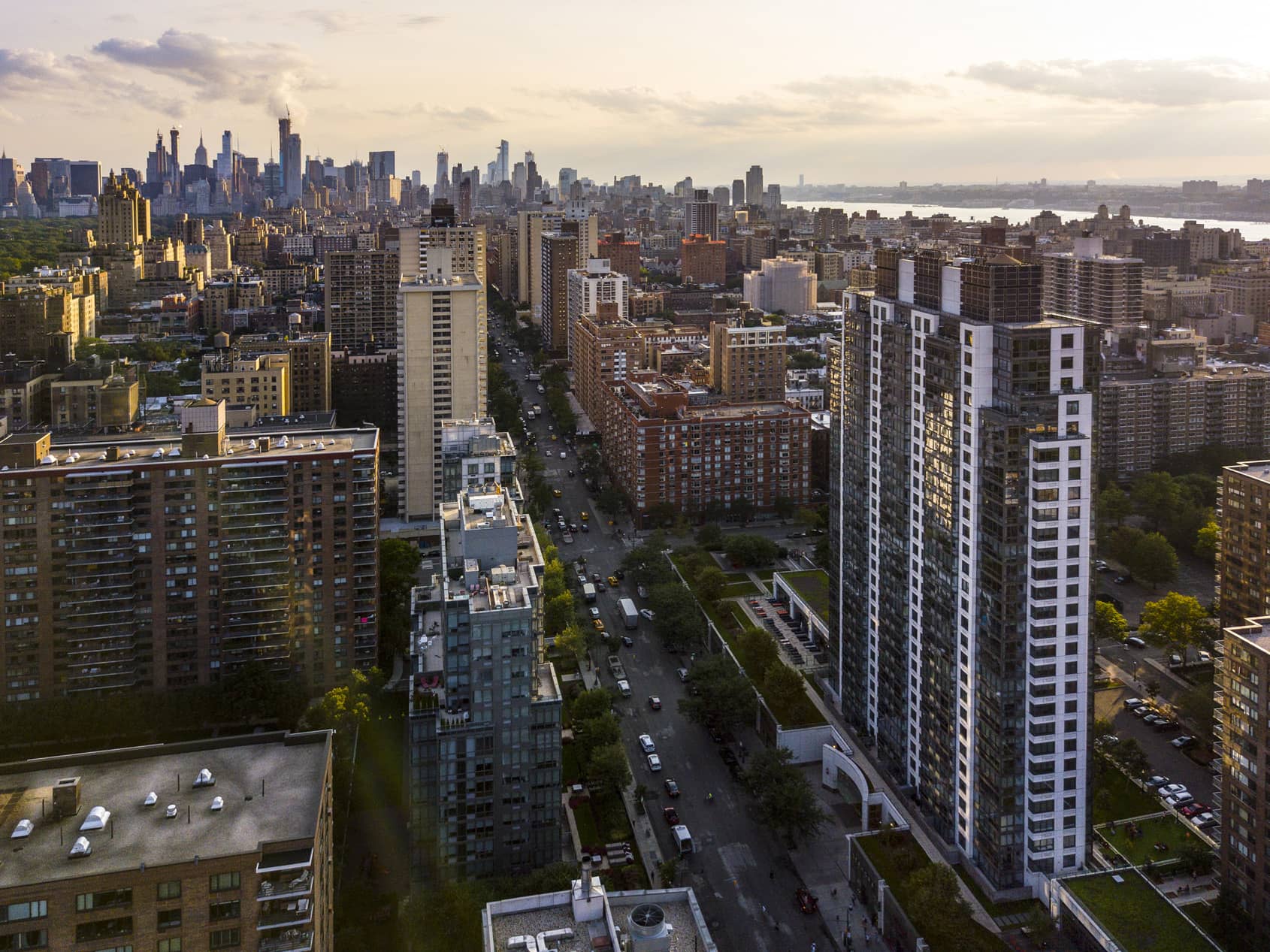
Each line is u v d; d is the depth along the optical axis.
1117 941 181.50
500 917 149.75
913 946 196.12
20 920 135.00
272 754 166.50
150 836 145.00
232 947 142.00
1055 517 199.12
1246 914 194.62
